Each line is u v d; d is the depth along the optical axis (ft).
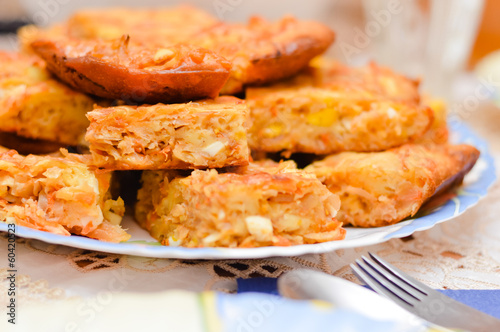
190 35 1.16
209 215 0.88
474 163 1.13
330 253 0.94
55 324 0.77
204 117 0.93
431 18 1.59
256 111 1.07
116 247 0.84
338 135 1.09
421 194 0.99
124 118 0.93
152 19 1.33
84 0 1.87
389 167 0.99
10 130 1.07
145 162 0.94
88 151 1.11
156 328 0.74
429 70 1.63
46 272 0.87
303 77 1.17
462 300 0.84
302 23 1.20
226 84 1.07
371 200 1.00
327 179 1.02
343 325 0.74
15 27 1.83
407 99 1.14
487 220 1.08
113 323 0.76
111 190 1.00
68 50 1.02
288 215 0.90
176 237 0.92
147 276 0.87
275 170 0.96
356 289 0.81
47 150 1.10
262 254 0.84
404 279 0.85
